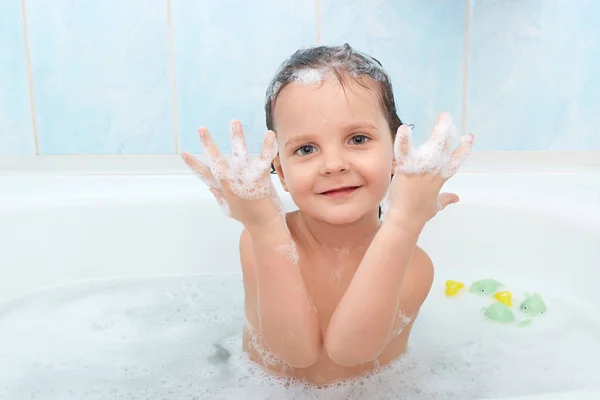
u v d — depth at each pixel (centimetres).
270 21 125
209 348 89
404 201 62
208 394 77
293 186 68
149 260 112
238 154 60
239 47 126
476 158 130
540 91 128
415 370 80
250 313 78
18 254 105
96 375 82
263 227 63
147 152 130
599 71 126
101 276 111
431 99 128
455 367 81
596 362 81
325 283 74
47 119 128
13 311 101
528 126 129
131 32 125
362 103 67
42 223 107
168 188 116
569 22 125
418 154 61
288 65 72
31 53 125
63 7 124
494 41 126
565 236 99
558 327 91
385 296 64
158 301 105
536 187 115
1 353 88
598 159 130
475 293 103
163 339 92
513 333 90
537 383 77
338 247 75
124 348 90
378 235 64
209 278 112
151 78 127
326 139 66
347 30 125
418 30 125
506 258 108
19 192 113
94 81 127
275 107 71
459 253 111
